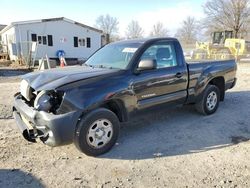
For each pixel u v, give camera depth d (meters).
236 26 54.31
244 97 8.01
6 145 4.42
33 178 3.46
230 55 23.19
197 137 4.82
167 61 5.03
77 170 3.67
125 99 4.29
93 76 4.05
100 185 3.32
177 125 5.43
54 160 3.94
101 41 30.61
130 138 4.77
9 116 6.05
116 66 4.60
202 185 3.30
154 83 4.69
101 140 4.08
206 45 24.50
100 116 4.00
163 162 3.90
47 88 3.72
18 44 24.92
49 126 3.62
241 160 3.95
